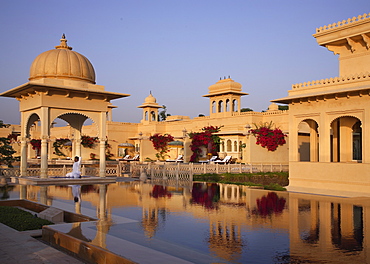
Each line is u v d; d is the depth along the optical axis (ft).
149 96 169.27
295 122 65.46
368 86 53.36
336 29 62.69
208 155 123.44
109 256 20.10
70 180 62.69
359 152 62.13
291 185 65.00
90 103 67.62
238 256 20.67
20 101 69.92
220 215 33.22
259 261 19.79
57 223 30.96
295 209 37.11
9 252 22.24
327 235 25.68
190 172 73.20
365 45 61.36
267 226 28.58
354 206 39.58
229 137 119.75
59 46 70.74
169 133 155.84
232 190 55.16
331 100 59.67
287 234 25.91
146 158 150.92
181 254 20.89
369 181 53.42
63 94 64.18
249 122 119.14
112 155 157.48
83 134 162.71
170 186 60.49
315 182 61.16
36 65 66.33
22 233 27.30
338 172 57.72
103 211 34.68
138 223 29.27
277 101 67.31
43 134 62.03
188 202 41.34
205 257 20.43
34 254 21.94
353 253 21.29
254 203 41.22
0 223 30.25
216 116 135.54
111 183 65.10
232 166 90.07
